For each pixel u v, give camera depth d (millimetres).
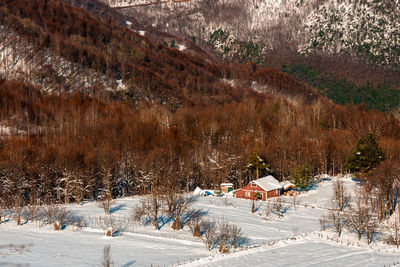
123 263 45219
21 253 47812
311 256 49344
